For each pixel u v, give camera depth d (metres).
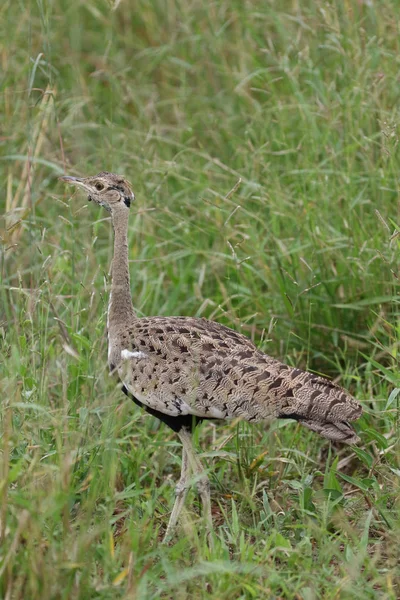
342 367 13.48
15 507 9.17
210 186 15.70
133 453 11.84
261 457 11.49
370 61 15.41
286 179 15.72
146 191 15.81
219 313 14.20
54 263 14.03
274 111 16.48
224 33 19.14
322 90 15.83
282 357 13.51
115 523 10.84
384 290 13.27
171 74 18.50
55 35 19.03
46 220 15.38
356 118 15.20
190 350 10.75
